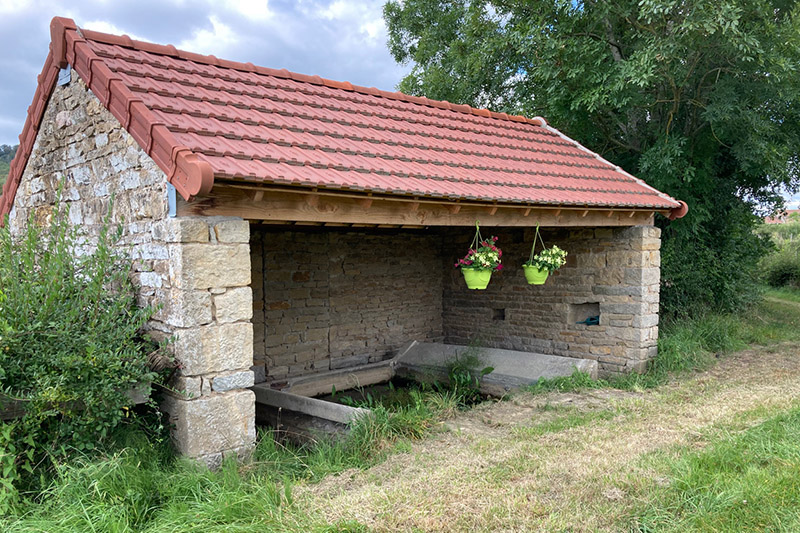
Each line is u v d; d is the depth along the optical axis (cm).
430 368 886
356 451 486
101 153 531
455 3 1691
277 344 812
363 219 503
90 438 416
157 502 378
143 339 461
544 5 1066
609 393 693
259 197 428
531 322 903
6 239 446
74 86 570
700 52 924
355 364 909
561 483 406
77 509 347
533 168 734
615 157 1203
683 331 899
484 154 715
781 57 859
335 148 532
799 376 733
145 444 430
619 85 913
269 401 673
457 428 559
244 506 361
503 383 797
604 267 812
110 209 475
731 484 384
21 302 407
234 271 439
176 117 463
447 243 1025
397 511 364
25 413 402
